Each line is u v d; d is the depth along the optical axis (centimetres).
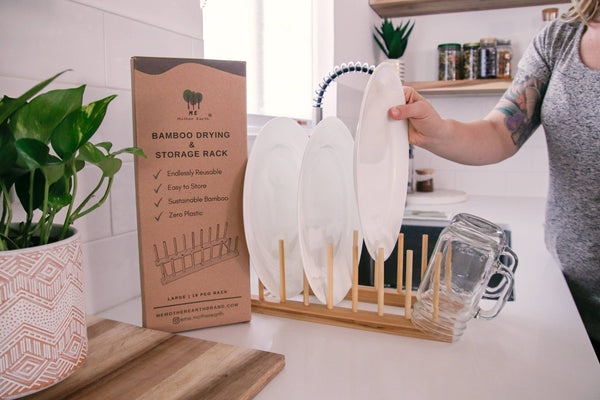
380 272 64
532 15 200
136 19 75
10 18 56
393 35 205
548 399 46
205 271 63
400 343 60
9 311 41
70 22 64
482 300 76
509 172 211
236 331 64
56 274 43
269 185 69
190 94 59
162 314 61
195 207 61
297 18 164
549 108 99
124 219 76
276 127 67
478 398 46
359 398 46
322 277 70
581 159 96
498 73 195
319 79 171
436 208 171
